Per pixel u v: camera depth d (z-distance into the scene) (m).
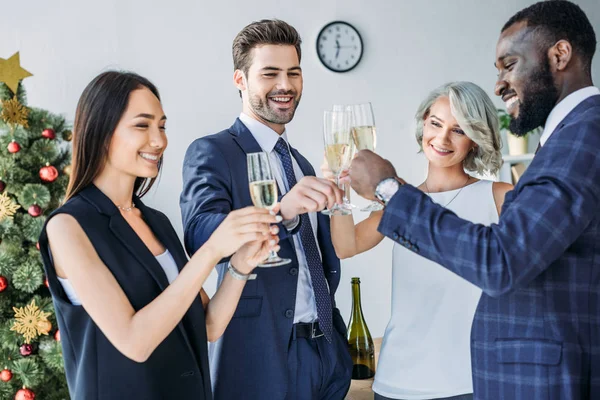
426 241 1.33
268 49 1.99
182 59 4.13
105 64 3.97
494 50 4.97
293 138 4.43
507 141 4.79
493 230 1.29
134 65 4.03
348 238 2.04
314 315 1.98
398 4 4.70
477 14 4.92
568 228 1.28
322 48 4.48
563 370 1.36
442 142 2.06
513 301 1.42
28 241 3.07
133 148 1.44
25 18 3.84
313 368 1.92
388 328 2.04
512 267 1.26
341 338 2.07
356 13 4.58
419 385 1.90
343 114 1.64
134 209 1.57
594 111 1.35
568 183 1.28
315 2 4.46
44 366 3.01
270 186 1.44
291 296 1.90
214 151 1.95
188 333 1.50
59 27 3.89
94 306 1.30
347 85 4.57
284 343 1.88
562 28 1.39
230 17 4.23
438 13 4.81
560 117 1.41
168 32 4.09
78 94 3.94
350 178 1.44
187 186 1.91
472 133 2.02
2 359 2.98
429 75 4.80
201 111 4.18
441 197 2.11
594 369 1.37
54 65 3.89
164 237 1.59
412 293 1.98
